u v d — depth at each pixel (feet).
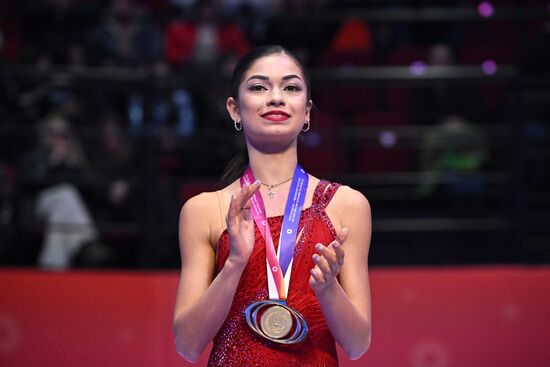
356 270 20.99
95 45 54.90
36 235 48.08
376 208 52.70
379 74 45.34
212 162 49.78
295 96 21.18
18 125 49.83
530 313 39.09
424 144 49.44
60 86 46.83
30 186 47.60
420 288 39.22
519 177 45.98
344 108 56.44
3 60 58.23
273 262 20.39
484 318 39.06
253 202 21.15
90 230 46.11
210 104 50.85
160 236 45.52
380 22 58.95
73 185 47.60
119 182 48.62
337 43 57.26
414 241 50.55
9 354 39.73
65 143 48.26
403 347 38.83
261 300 20.29
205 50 54.65
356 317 19.67
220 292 19.34
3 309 39.99
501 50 57.21
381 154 53.62
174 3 60.34
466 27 59.31
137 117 54.19
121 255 47.98
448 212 51.26
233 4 58.54
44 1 59.16
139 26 55.62
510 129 46.37
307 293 20.42
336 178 48.62
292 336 19.84
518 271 39.32
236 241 19.04
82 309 39.81
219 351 20.48
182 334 20.13
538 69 52.13
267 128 20.89
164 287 39.70
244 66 21.57
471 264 48.47
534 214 50.88
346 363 38.68
